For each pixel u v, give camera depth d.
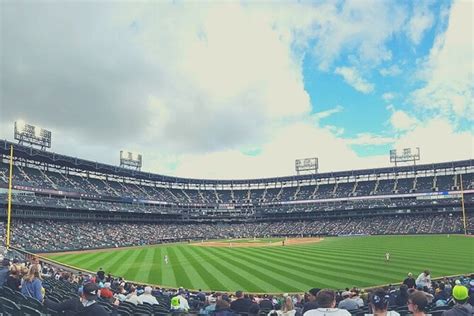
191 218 105.56
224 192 121.06
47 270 30.67
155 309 11.12
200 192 119.06
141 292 18.59
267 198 113.62
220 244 73.00
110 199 86.56
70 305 6.80
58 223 70.88
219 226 104.56
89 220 79.31
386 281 27.45
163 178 108.62
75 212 76.19
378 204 94.75
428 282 16.64
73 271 35.66
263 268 35.66
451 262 35.84
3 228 59.75
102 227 77.94
